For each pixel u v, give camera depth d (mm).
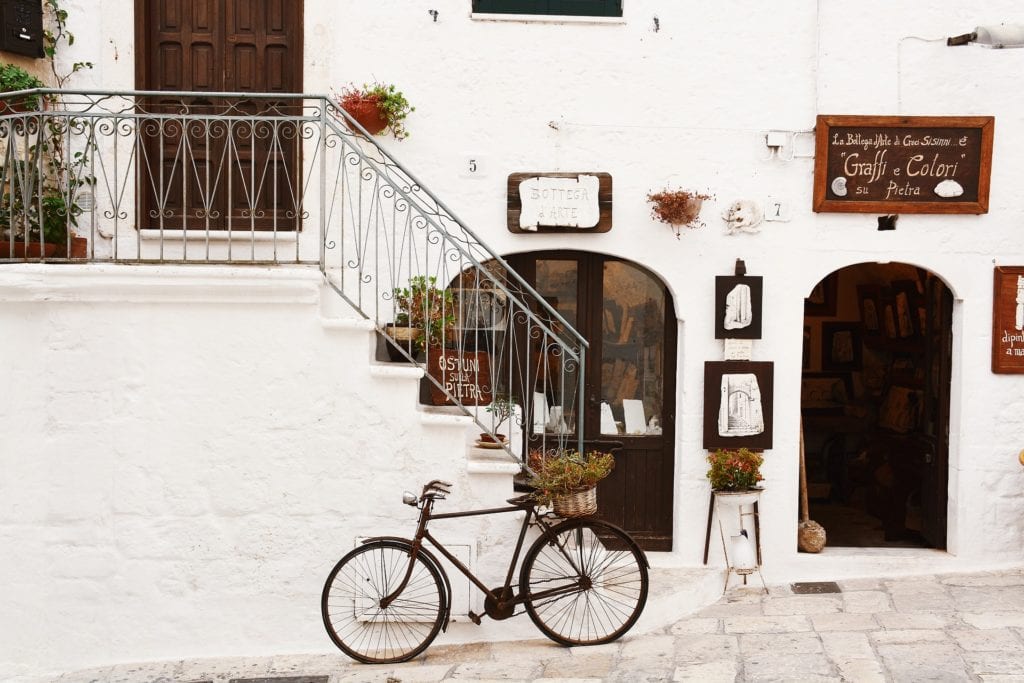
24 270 5770
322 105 6062
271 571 6055
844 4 6957
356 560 5988
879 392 9750
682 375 7062
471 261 6293
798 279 7039
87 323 5910
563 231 6957
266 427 6000
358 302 6621
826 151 6914
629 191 6980
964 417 7125
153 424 5973
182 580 6031
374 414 6023
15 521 5961
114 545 6000
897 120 6910
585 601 6074
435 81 6926
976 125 6922
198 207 7250
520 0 7012
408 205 6648
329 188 6992
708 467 7039
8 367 5906
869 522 8523
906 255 7059
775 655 5613
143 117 5953
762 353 7062
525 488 6480
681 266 7012
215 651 6066
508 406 6750
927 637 5805
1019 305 7043
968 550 7172
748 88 6969
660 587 6523
